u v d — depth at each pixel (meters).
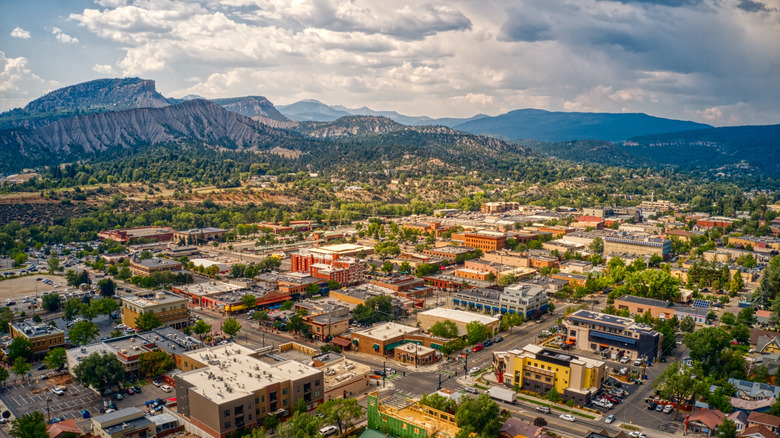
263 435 183.12
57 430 190.62
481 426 191.50
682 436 197.88
